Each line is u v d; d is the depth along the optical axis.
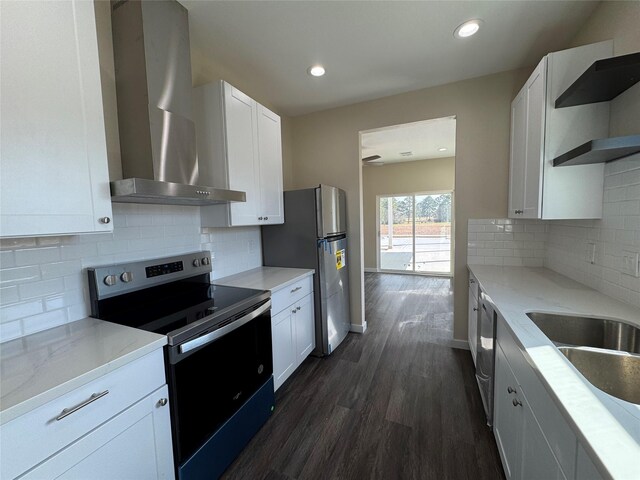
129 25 1.44
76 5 1.09
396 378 2.30
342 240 3.00
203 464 1.33
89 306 1.40
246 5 1.61
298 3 1.60
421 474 1.45
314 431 1.75
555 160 1.61
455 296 2.76
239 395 1.59
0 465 0.72
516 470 1.17
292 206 2.64
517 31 1.89
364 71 2.37
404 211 6.61
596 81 1.32
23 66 0.95
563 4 1.64
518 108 2.17
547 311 1.35
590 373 1.02
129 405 1.03
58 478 0.83
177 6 1.57
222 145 1.92
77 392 0.87
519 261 2.51
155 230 1.75
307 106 3.07
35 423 0.78
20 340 1.14
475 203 2.61
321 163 3.23
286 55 2.12
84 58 1.11
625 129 1.42
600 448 0.57
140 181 1.21
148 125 1.44
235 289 1.92
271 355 1.90
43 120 1.00
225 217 1.97
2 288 1.13
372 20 1.76
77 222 1.10
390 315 3.80
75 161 1.09
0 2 0.90
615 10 1.48
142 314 1.44
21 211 0.95
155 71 1.46
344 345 2.92
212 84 1.90
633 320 1.20
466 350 2.73
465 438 1.67
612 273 1.51
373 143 4.63
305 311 2.48
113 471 0.98
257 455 1.59
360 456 1.57
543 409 0.89
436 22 1.78
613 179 1.49
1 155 0.90
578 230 1.87
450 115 2.63
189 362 1.26
